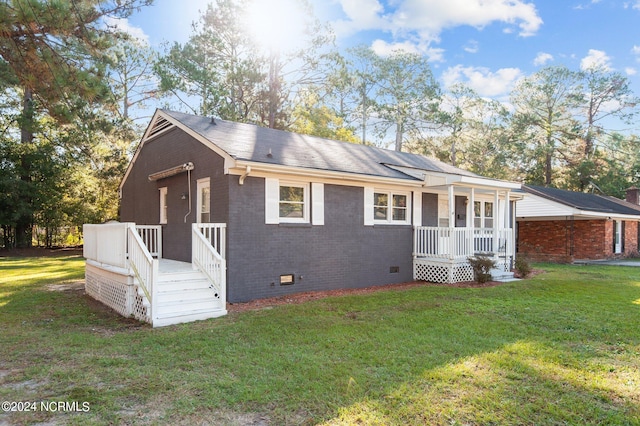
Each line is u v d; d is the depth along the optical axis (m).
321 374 4.34
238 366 4.61
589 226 20.81
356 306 8.02
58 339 5.77
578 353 5.11
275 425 3.28
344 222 10.58
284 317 7.04
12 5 6.56
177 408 3.57
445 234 12.17
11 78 12.37
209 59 25.89
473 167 35.72
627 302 8.52
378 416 3.41
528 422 3.36
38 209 23.06
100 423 3.29
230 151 8.61
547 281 11.84
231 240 8.51
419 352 5.11
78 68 8.01
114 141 23.09
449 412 3.49
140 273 7.09
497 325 6.51
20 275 13.55
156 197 12.32
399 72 34.31
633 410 3.59
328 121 29.28
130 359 4.88
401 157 15.40
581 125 33.72
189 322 6.84
